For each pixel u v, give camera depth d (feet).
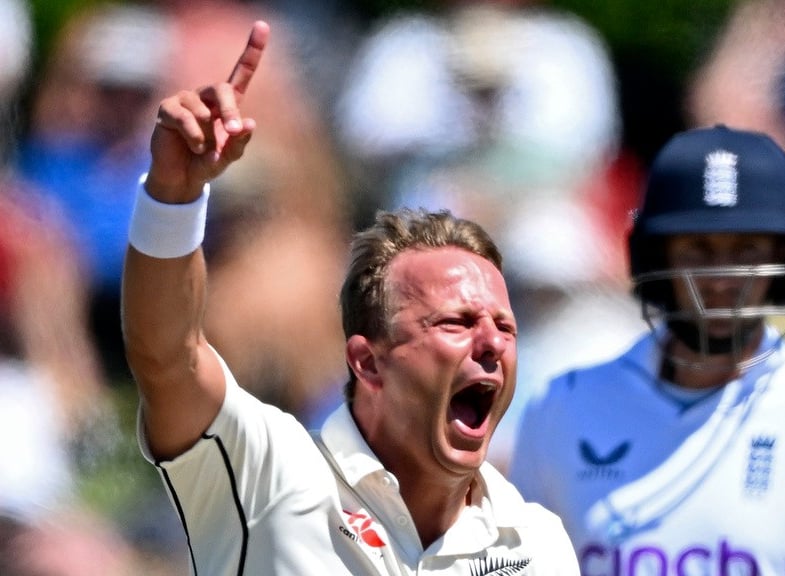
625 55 86.84
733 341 42.70
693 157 44.29
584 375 44.60
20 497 62.03
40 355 72.38
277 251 76.74
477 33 83.30
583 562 42.45
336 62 83.97
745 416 41.98
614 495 42.45
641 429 42.96
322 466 33.65
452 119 82.17
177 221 31.07
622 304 79.30
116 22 82.99
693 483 41.68
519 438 44.91
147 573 67.10
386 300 34.22
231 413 32.58
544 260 78.79
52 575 59.16
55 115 82.07
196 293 31.68
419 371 33.58
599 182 83.41
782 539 40.52
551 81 83.05
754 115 85.30
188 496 33.17
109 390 75.56
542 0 86.07
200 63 82.48
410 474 34.50
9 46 81.61
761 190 43.55
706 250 43.45
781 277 43.73
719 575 40.65
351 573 33.04
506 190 80.94
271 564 32.63
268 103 79.82
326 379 75.92
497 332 33.71
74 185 80.23
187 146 30.89
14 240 73.92
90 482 69.62
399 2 85.05
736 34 86.28
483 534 34.94
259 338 74.84
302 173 79.41
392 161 81.92
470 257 34.63
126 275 31.45
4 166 80.23
